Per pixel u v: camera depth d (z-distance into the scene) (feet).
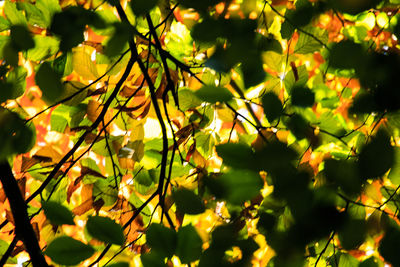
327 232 9.40
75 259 9.13
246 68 9.27
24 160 10.72
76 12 9.26
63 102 10.48
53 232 10.85
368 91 9.66
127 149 10.76
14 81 9.72
